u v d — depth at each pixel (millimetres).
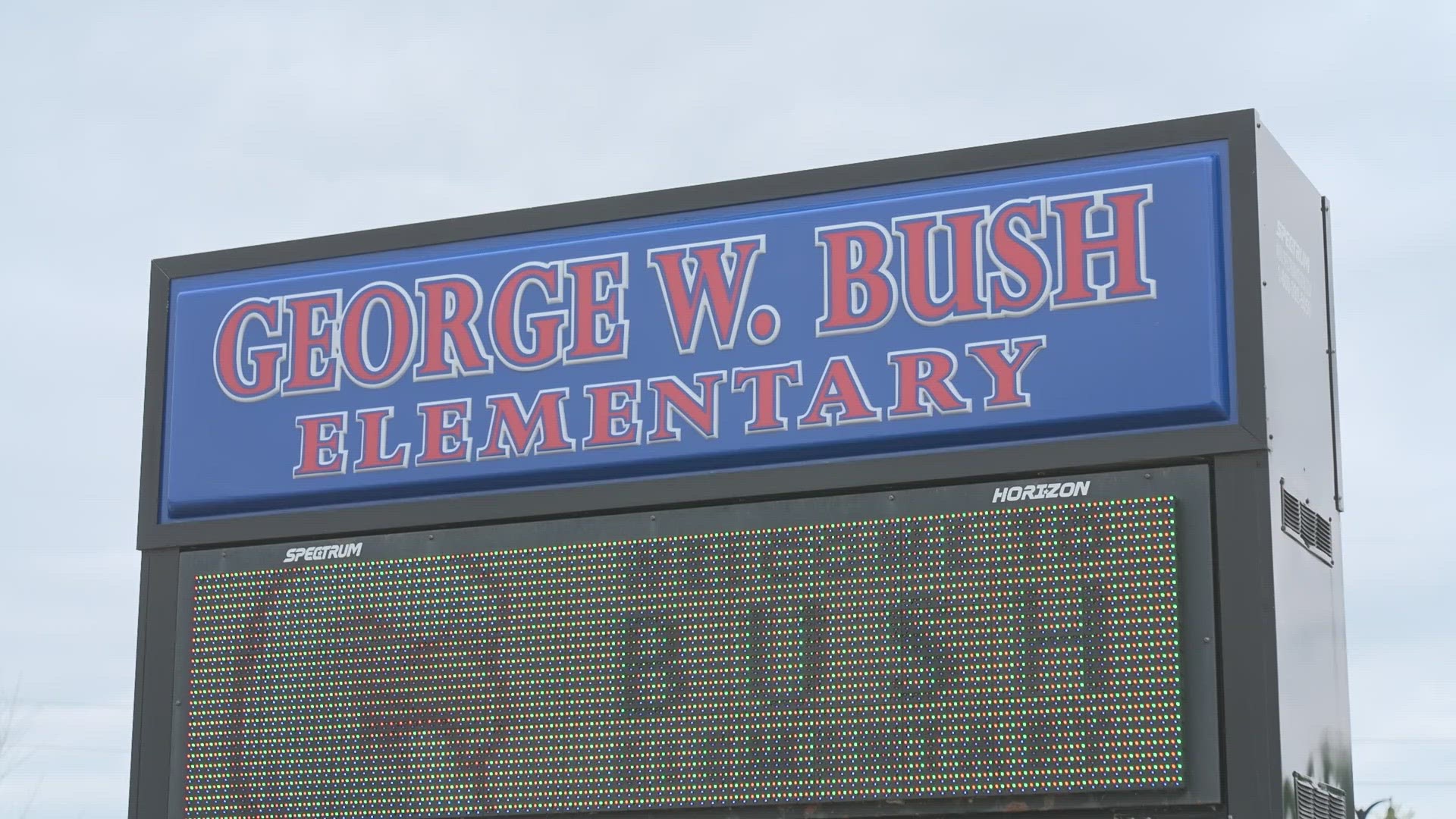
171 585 34000
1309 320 31125
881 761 28922
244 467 34062
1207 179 29156
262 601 33219
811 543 30109
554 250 32844
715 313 31609
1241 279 28797
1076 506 28781
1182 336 28859
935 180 30812
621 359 32062
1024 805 28172
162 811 33031
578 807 30469
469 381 32969
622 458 31672
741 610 30266
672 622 30609
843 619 29625
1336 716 30344
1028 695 28375
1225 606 28078
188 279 35250
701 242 31922
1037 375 29547
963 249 30328
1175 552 28188
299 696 32562
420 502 32781
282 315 34406
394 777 31656
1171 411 28719
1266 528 28125
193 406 34656
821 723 29375
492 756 31141
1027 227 30016
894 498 29844
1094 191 29703
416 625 32125
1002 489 29281
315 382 33938
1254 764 27516
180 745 33188
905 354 30344
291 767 32344
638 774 30219
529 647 31344
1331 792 29578
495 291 33094
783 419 30828
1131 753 27719
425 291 33531
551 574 31531
